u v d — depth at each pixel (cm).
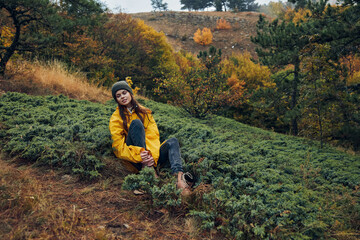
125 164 290
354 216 213
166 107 787
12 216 181
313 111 487
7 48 618
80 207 212
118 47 1241
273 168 311
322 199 239
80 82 732
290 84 1015
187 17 3622
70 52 943
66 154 277
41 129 333
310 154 370
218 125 661
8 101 466
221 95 714
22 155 280
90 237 174
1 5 570
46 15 619
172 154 271
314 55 479
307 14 880
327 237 193
